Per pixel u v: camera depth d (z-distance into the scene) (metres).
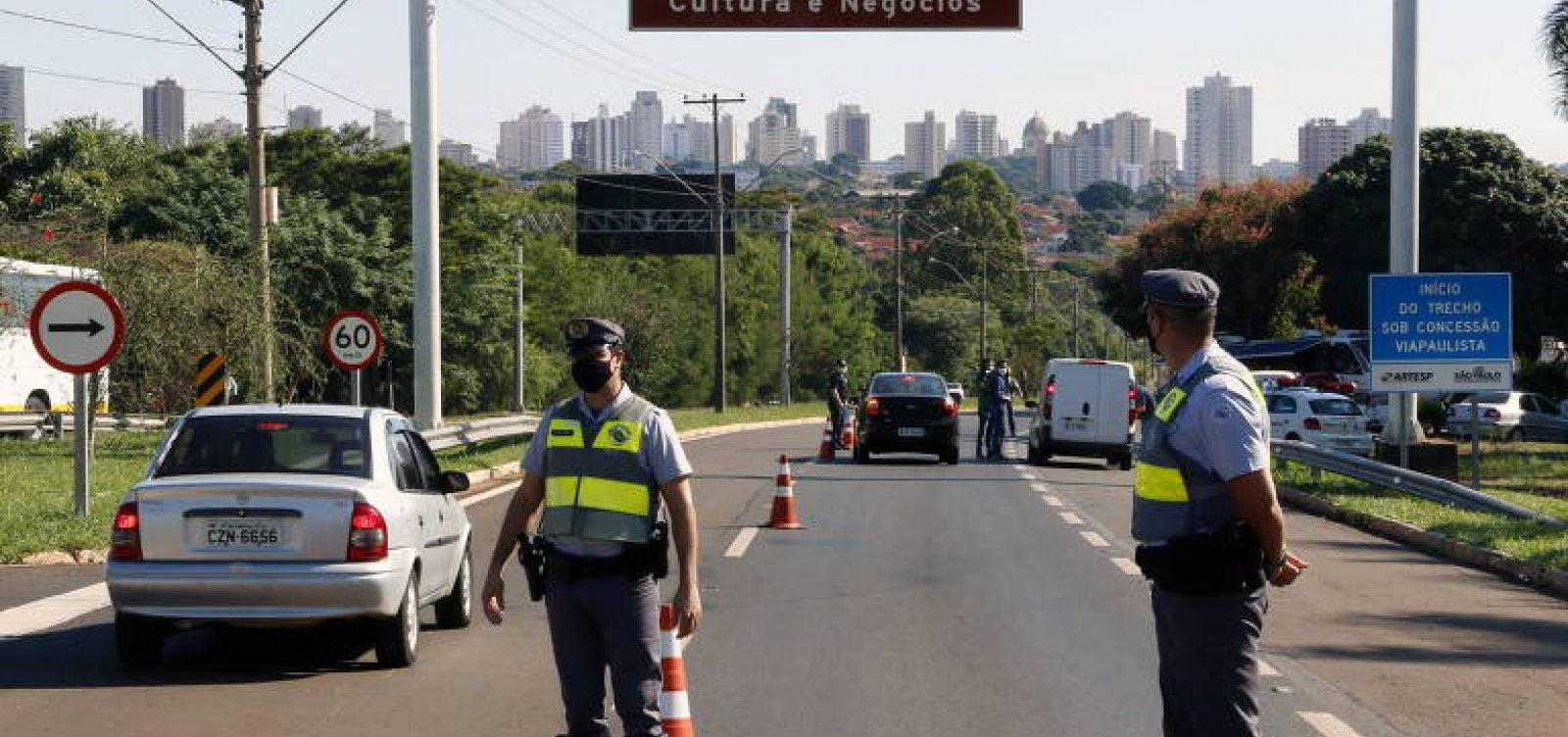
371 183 105.75
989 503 35.84
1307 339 92.69
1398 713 14.41
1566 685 15.73
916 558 25.58
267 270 44.09
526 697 14.85
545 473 10.40
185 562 15.27
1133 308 124.50
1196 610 8.80
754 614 19.77
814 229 199.00
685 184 102.62
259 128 43.59
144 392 43.44
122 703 14.42
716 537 28.30
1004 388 55.72
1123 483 43.19
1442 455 40.94
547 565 10.23
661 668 10.41
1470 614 20.36
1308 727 13.83
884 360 185.25
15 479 35.94
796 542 27.61
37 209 83.44
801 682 15.61
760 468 47.28
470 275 104.38
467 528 19.05
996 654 17.17
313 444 16.25
